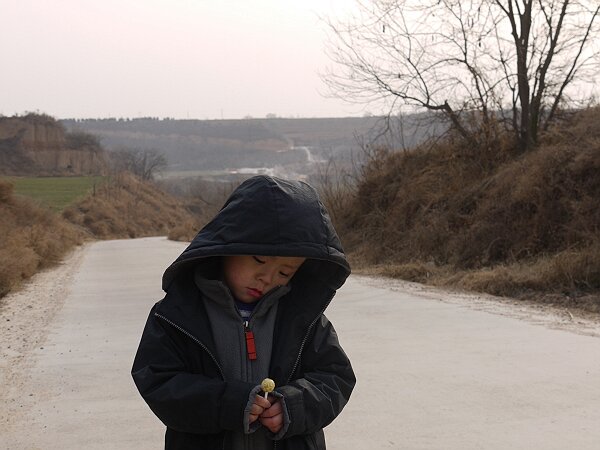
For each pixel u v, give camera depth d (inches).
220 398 95.9
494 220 619.8
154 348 102.3
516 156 744.3
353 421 221.3
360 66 847.1
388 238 802.8
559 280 462.6
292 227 99.2
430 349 316.8
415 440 203.5
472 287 507.8
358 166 979.9
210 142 6875.0
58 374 293.4
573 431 207.6
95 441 209.9
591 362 285.1
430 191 795.4
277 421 97.3
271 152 5920.3
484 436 205.2
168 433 105.6
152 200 3912.4
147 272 784.9
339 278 107.3
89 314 462.0
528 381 259.9
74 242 1777.8
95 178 4298.7
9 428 223.8
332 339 110.0
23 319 454.3
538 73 729.6
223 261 106.8
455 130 835.4
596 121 639.1
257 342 103.9
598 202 542.9
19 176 4756.4
